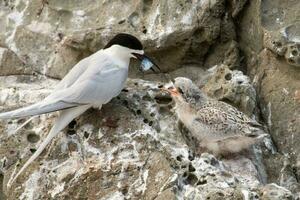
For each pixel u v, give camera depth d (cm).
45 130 1199
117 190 1112
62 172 1142
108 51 1212
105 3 1374
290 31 1261
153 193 1088
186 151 1141
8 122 1217
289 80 1260
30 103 1263
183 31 1302
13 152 1188
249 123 1159
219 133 1158
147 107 1225
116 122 1180
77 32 1339
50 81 1373
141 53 1214
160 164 1112
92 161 1140
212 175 1097
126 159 1135
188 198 1070
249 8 1316
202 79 1321
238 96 1241
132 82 1281
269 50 1280
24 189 1145
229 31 1323
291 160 1223
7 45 1411
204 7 1304
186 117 1184
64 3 1403
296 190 1180
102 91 1159
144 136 1155
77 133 1180
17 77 1383
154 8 1329
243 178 1136
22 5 1435
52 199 1130
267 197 1058
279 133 1245
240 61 1333
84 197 1122
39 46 1397
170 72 1339
